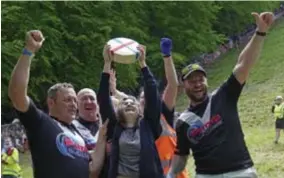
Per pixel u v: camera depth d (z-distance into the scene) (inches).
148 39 1523.1
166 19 1631.4
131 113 261.3
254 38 237.9
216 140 237.9
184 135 245.8
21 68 219.0
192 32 1648.6
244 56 238.8
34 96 1210.6
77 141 238.4
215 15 1838.1
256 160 697.6
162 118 283.6
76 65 1314.0
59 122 241.6
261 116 1148.5
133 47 268.5
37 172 229.5
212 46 1732.3
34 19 1208.2
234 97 241.6
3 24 1175.0
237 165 236.4
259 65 1609.3
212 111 240.2
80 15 1346.0
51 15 1253.7
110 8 1423.5
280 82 1417.3
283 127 821.2
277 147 791.1
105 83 269.1
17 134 959.0
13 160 537.3
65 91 242.2
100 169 261.6
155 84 264.4
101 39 1334.9
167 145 281.0
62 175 227.6
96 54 1357.0
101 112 269.3
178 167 258.2
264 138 883.4
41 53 1198.3
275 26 2081.7
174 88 279.7
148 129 260.5
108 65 270.1
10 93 219.5
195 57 1808.6
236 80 239.8
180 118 246.5
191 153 271.3
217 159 236.8
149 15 1637.6
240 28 2052.2
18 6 1190.3
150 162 252.8
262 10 2021.4
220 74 1696.6
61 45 1278.3
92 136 283.1
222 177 236.5
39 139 227.3
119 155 256.1
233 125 239.1
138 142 255.4
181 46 1669.5
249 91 1384.1
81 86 1330.0
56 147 228.8
